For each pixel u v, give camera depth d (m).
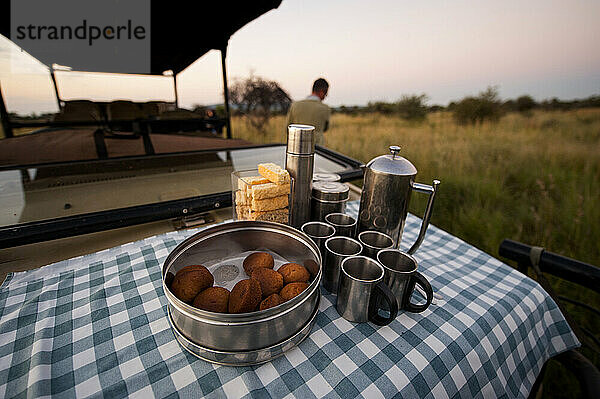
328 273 0.70
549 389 1.40
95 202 1.14
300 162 0.79
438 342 0.58
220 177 1.46
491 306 0.68
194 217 1.11
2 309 0.64
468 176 4.01
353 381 0.49
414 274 0.60
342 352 0.55
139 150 2.21
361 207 0.82
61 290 0.69
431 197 0.70
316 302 0.58
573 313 1.74
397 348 0.56
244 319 0.46
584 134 6.07
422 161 4.89
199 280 0.57
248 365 0.51
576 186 3.38
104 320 0.61
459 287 0.76
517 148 5.34
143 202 1.16
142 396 0.46
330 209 0.88
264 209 0.79
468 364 0.56
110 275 0.75
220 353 0.49
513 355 0.65
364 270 0.65
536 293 0.76
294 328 0.53
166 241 0.91
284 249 0.75
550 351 0.75
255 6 1.98
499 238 2.61
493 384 0.59
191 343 0.51
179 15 2.10
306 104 3.41
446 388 0.53
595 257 2.31
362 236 0.75
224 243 0.72
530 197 3.43
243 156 1.85
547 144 5.54
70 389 0.46
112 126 2.76
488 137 6.97
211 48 2.66
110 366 0.50
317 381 0.49
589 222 2.57
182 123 3.05
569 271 0.84
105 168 1.58
